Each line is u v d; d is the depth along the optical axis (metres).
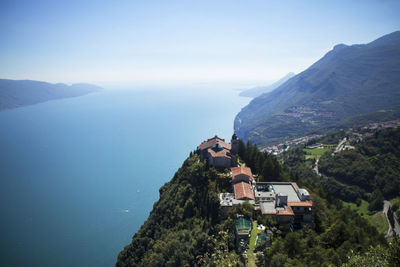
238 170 123.50
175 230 117.06
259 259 75.25
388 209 169.00
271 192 109.62
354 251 67.38
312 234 82.75
